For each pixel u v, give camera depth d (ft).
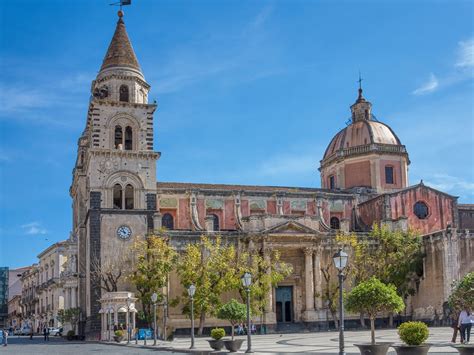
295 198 278.87
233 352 125.59
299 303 255.70
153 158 246.27
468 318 126.11
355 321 251.80
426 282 256.32
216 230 261.44
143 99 255.70
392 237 252.83
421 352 84.99
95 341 218.18
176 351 144.46
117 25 260.42
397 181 295.89
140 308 230.89
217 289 220.02
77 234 285.02
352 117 321.32
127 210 237.86
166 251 222.89
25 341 253.85
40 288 415.23
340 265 91.56
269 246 246.68
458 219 285.84
